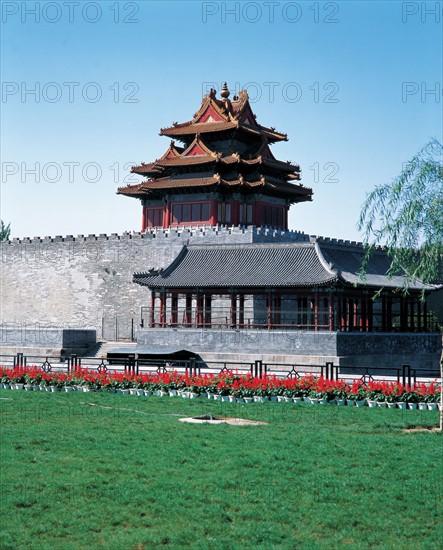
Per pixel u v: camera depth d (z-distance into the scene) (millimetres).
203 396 50406
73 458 30922
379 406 47000
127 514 24828
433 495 26797
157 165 117688
